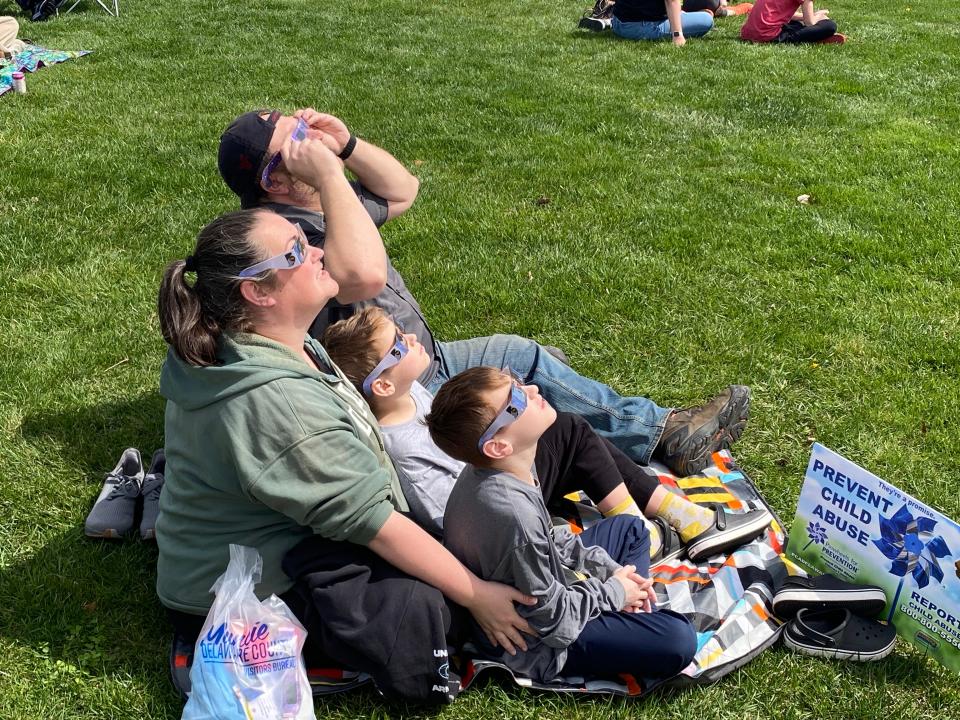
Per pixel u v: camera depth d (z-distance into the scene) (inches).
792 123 337.4
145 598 129.0
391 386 120.3
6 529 141.5
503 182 280.7
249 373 101.2
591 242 239.1
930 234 245.0
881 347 192.7
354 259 121.0
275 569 108.3
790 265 227.8
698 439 150.0
